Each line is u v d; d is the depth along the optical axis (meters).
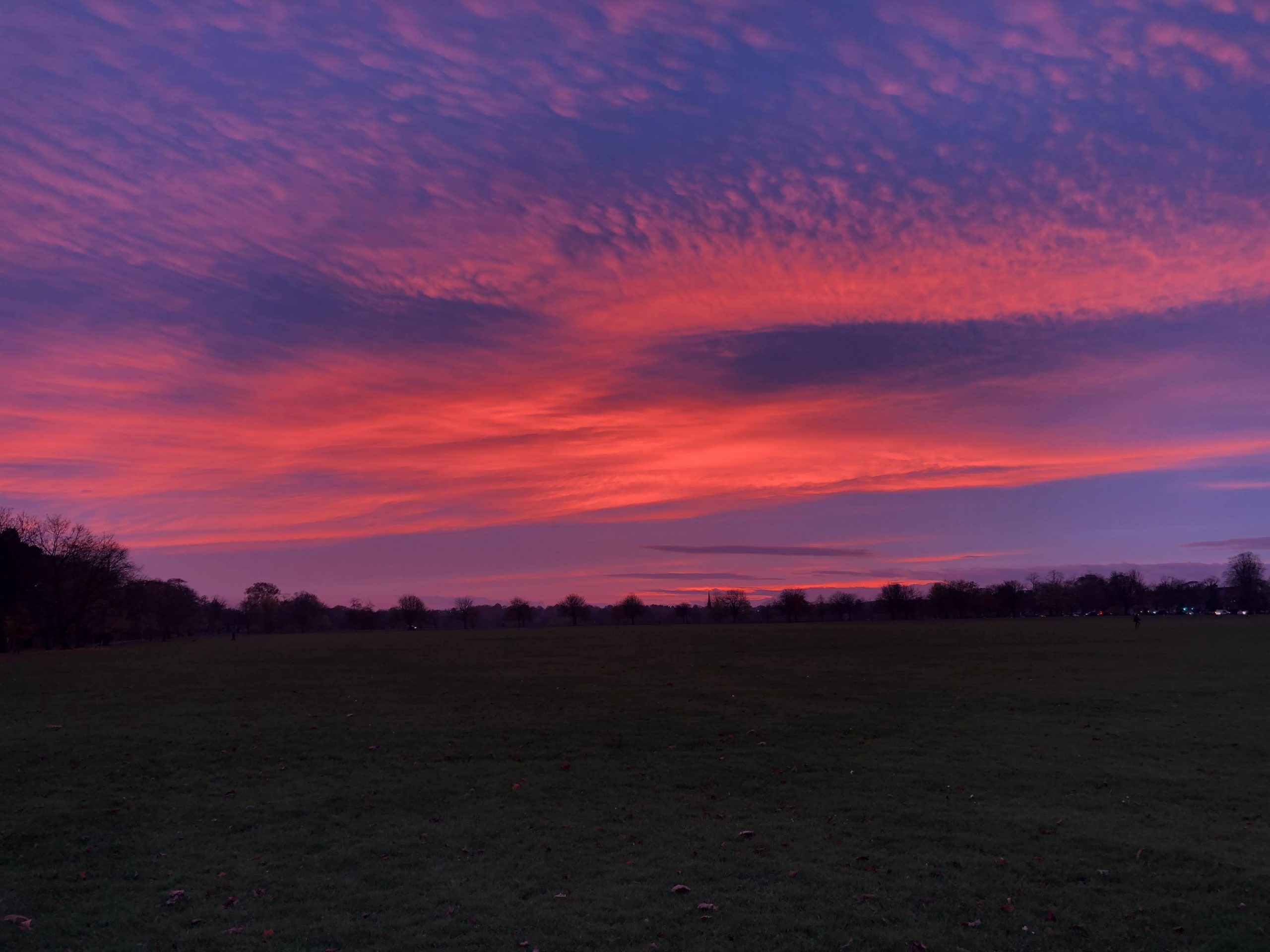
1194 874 13.58
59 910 12.94
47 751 26.27
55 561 129.38
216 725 31.45
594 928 11.81
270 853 15.85
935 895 12.88
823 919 11.98
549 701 38.22
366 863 15.07
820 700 37.22
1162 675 45.94
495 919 12.23
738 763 23.66
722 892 13.26
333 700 39.62
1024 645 77.38
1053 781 20.59
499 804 19.41
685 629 171.12
